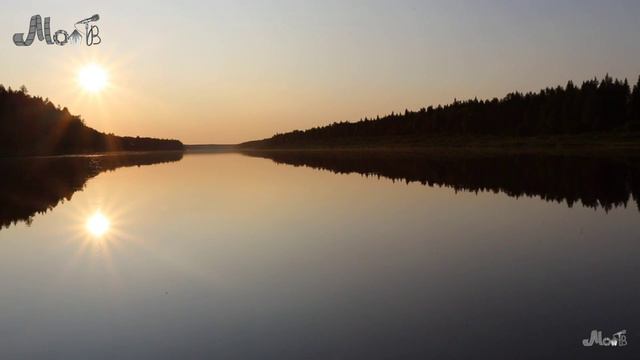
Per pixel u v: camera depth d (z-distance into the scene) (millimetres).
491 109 108438
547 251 11781
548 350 6355
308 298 8617
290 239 13703
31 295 9133
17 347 6871
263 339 6914
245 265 10984
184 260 11562
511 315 7629
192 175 41375
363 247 12547
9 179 37312
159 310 8188
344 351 6457
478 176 33188
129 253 12375
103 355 6562
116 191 27812
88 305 8531
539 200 20438
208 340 6934
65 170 50688
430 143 116562
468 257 11359
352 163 57625
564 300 8266
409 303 8258
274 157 96375
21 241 13969
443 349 6449
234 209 19703
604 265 10453
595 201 19641
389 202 20969
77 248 13008
